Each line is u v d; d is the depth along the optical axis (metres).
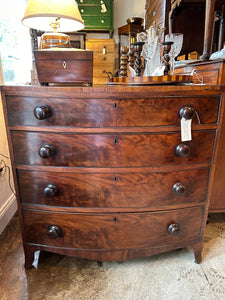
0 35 1.63
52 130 0.89
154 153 0.93
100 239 1.05
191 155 0.96
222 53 1.21
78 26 1.24
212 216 1.60
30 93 0.86
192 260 1.20
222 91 0.90
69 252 1.08
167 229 1.06
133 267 1.16
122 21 3.27
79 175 0.95
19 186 1.00
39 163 0.95
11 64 1.83
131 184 0.96
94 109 0.86
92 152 0.91
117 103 0.85
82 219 1.02
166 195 1.00
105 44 2.86
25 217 1.05
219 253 1.24
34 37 1.61
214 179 1.37
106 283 1.06
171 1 1.92
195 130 0.93
